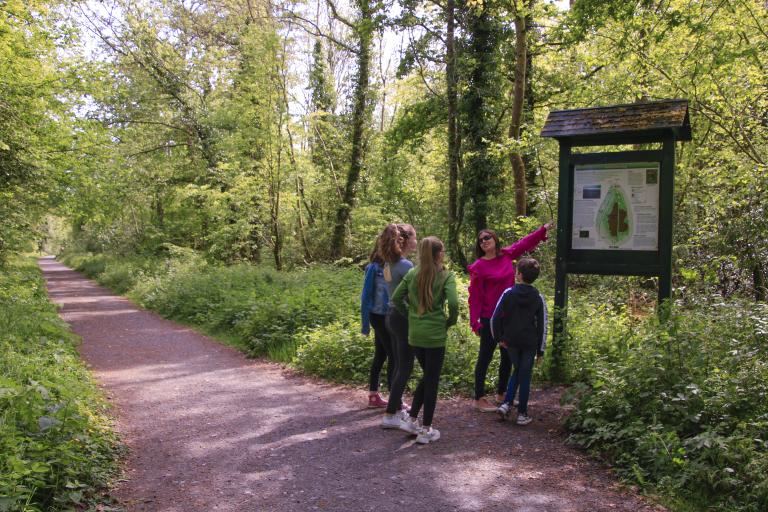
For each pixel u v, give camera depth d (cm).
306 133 1928
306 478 400
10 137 1280
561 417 524
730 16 1041
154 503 362
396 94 2106
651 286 1062
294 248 2134
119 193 2052
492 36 1585
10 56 1387
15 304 1053
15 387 442
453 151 1688
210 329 1151
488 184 1612
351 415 559
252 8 2252
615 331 676
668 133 576
